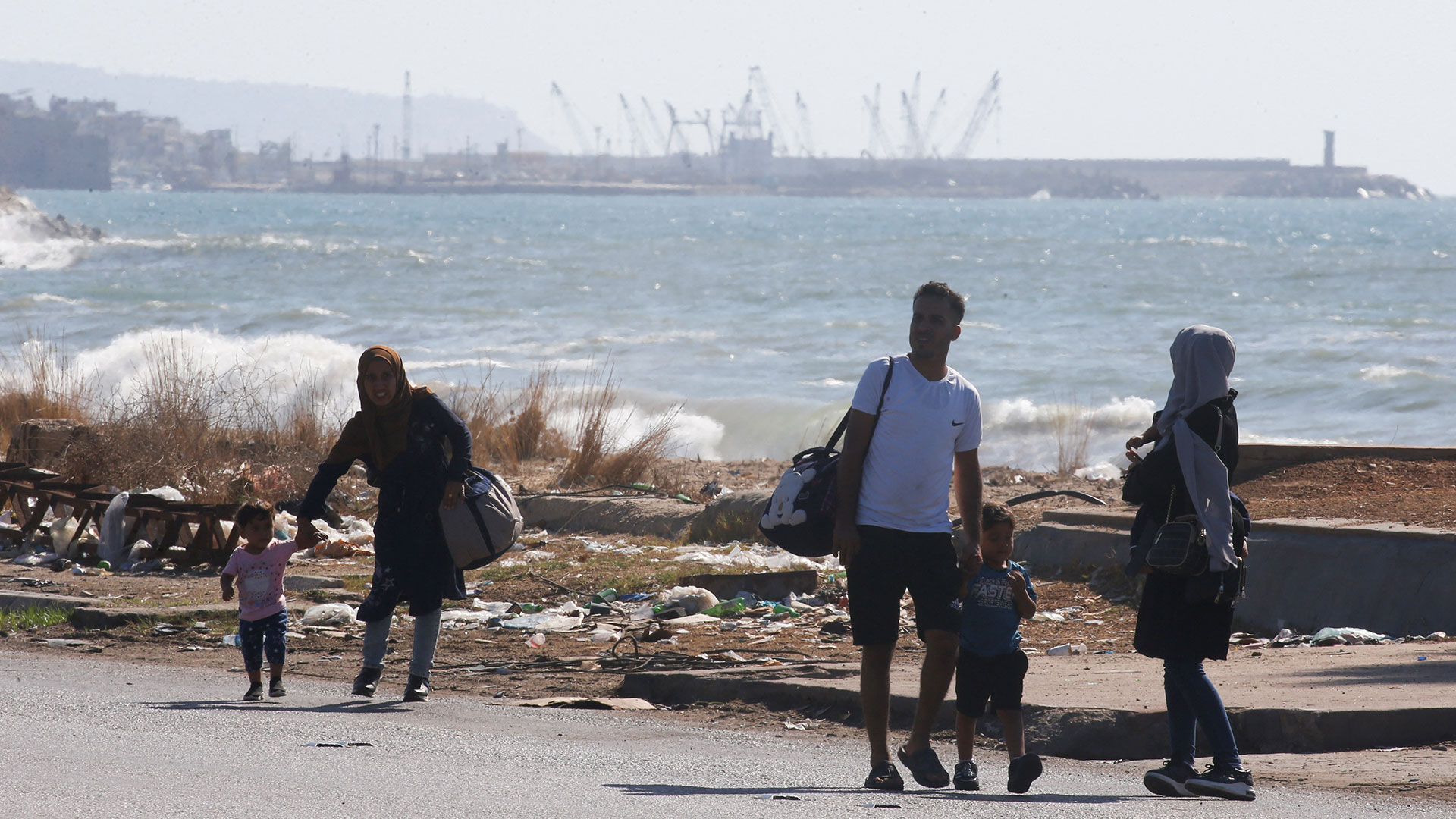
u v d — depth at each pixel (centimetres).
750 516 5266
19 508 5469
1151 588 2172
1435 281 19112
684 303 17312
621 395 9438
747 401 9200
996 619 2169
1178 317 14862
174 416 6306
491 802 1894
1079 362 11375
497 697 3023
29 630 3834
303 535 2878
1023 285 19600
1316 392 9675
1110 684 2809
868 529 2108
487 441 7588
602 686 3145
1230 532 2109
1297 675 2877
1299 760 2362
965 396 2136
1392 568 3625
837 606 4169
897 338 13188
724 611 4091
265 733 2411
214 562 4859
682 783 2091
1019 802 2006
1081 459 7444
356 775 2062
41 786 1920
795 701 2862
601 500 5847
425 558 2888
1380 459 4753
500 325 14562
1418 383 9594
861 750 2469
